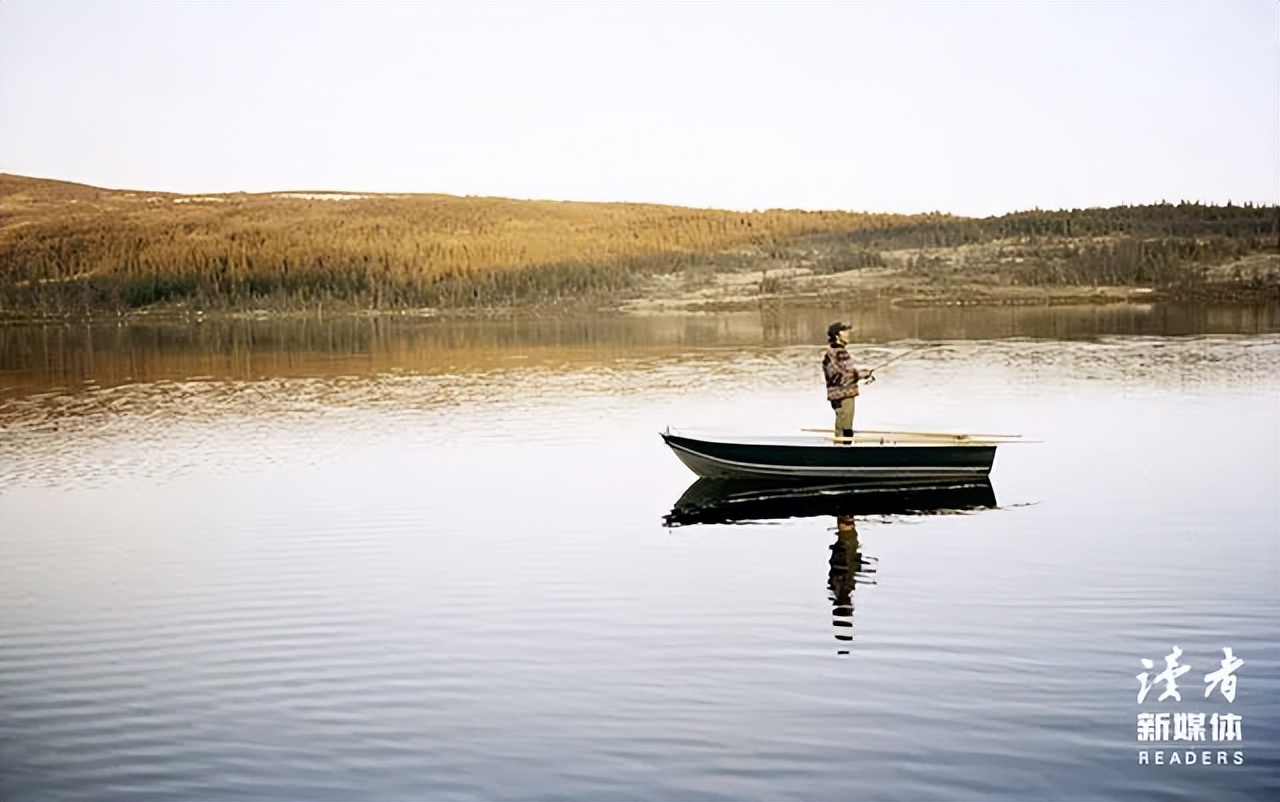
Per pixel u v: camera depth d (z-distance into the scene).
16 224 108.31
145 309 93.44
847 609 12.45
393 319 83.62
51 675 11.01
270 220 113.06
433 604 12.92
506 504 18.23
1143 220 101.56
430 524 16.91
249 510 18.22
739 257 104.50
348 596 13.30
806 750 9.09
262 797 8.55
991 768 8.79
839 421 19.67
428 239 108.75
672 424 27.28
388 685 10.55
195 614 12.80
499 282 96.56
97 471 22.31
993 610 12.32
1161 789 8.49
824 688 10.26
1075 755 8.99
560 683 10.49
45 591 13.87
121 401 34.69
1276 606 12.34
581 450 23.55
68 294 95.56
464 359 47.78
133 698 10.41
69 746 9.45
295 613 12.73
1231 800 8.33
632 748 9.16
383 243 106.12
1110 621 11.94
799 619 12.13
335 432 26.91
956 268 94.25
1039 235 101.31
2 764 9.15
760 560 14.54
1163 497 17.83
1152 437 23.77
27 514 18.33
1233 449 22.14
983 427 25.66
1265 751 8.98
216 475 21.55
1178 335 52.03
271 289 96.50
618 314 82.38
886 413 28.53
